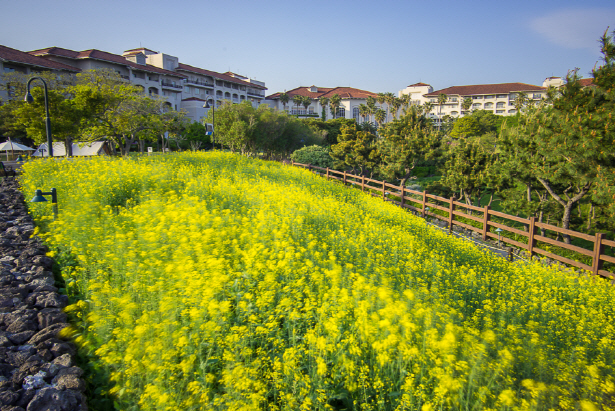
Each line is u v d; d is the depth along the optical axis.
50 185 8.06
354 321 3.22
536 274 6.84
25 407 2.44
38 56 45.62
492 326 3.51
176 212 5.59
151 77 57.72
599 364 2.93
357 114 96.75
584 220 14.10
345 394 2.65
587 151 10.23
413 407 2.37
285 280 4.12
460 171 20.38
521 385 2.57
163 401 2.20
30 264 4.61
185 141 49.38
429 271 5.43
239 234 5.33
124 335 2.69
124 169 9.74
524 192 15.65
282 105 92.62
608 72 9.94
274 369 2.62
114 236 4.64
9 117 32.78
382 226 8.31
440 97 98.12
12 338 3.11
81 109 23.97
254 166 17.20
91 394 2.75
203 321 2.88
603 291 5.78
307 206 8.75
